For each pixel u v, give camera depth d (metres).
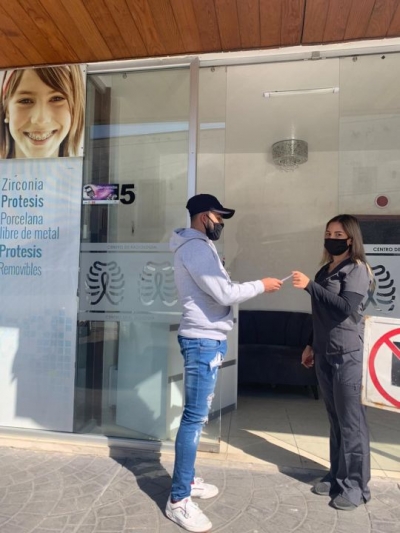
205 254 2.16
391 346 2.24
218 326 2.23
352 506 2.31
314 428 3.65
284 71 3.62
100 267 3.24
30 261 3.30
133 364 3.19
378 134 3.97
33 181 3.32
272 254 6.32
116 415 3.21
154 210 3.22
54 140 3.30
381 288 3.33
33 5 2.56
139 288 3.20
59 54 3.16
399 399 2.21
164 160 3.23
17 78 3.35
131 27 2.80
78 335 3.24
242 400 4.55
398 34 2.87
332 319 2.33
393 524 2.20
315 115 4.80
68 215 3.27
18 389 3.29
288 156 5.75
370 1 2.49
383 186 3.89
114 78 3.33
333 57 3.19
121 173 3.28
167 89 3.25
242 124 5.14
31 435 3.23
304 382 4.66
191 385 2.22
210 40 2.96
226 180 6.42
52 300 3.27
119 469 2.78
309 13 2.62
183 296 2.26
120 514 2.26
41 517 2.23
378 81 3.66
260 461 2.94
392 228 3.55
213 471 2.77
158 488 2.54
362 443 2.33
